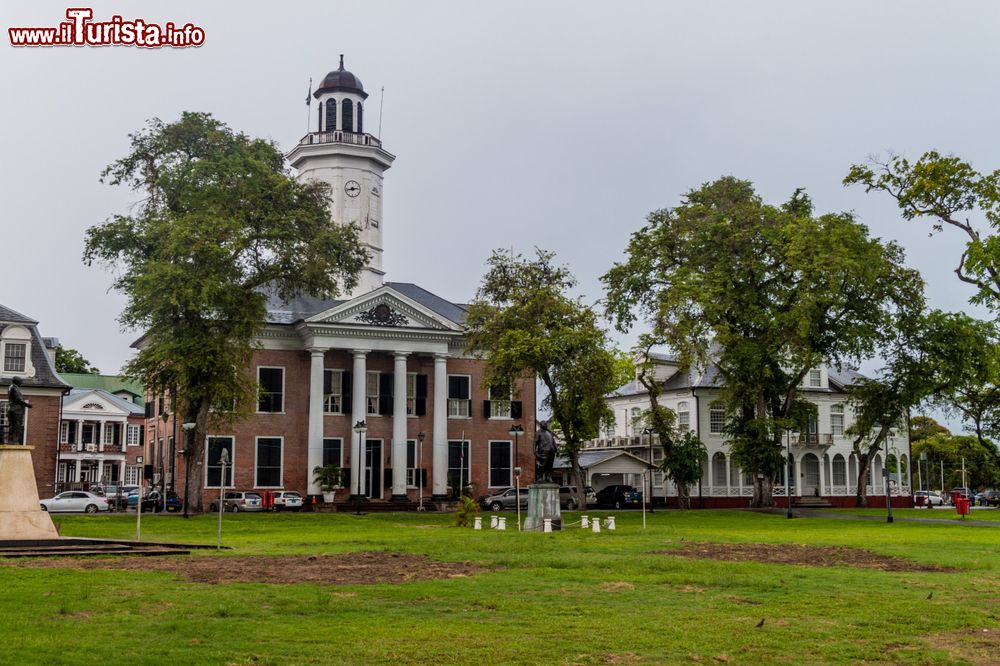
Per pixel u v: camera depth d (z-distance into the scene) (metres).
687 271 65.31
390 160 79.88
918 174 48.81
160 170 56.69
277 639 13.52
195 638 13.47
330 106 79.19
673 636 14.34
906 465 97.00
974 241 46.84
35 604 16.11
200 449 56.56
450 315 77.19
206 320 55.03
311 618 15.44
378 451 71.00
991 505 104.50
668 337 63.44
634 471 84.88
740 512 65.25
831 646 13.77
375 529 43.31
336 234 58.81
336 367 70.12
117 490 73.25
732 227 64.38
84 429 100.69
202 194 54.84
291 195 57.84
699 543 32.81
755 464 67.06
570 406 61.50
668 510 70.25
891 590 19.91
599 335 60.44
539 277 62.03
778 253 64.62
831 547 31.44
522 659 12.62
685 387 85.81
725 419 83.81
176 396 56.66
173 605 16.38
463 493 71.31
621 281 68.69
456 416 73.56
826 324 66.69
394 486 69.38
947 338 72.12
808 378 90.88
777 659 12.91
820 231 62.41
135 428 104.38
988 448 78.06
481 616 15.99
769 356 64.19
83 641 12.99
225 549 28.95
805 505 86.12
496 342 60.59
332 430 69.44
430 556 26.64
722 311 63.75
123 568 22.38
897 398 73.56
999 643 14.22
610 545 31.47
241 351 56.72
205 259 53.59
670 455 75.75
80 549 27.08
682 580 21.06
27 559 24.80
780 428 65.81
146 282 51.75
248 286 57.09
